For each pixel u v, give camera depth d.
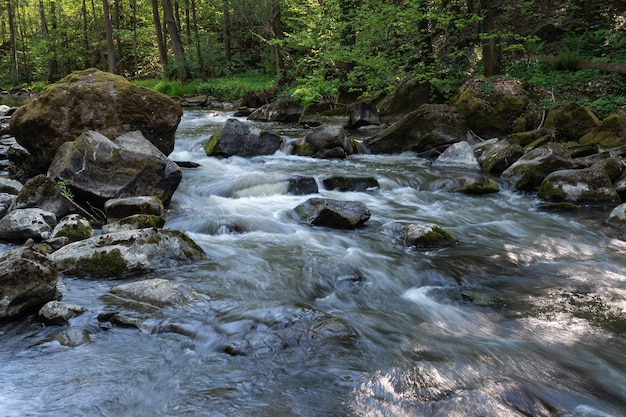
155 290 4.64
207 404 3.25
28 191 6.82
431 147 13.20
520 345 4.19
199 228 6.89
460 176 10.53
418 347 4.08
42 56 46.78
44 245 5.69
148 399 3.29
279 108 20.34
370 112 17.20
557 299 5.16
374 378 3.58
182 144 13.80
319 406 3.25
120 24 48.06
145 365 3.68
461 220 8.05
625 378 3.74
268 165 11.58
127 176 7.43
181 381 3.50
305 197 8.89
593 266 6.11
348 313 4.72
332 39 20.92
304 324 4.27
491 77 15.30
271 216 7.61
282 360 3.78
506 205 8.97
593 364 3.93
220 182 9.31
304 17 22.69
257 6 30.41
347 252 6.27
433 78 17.17
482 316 4.77
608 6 18.22
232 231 6.89
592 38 16.66
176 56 32.72
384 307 4.91
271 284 5.19
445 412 3.20
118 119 8.99
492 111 14.09
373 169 11.30
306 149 12.91
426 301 5.09
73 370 3.60
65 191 7.11
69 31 45.59
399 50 19.50
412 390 3.45
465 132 13.55
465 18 18.09
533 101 14.22
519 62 16.83
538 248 6.77
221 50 38.53
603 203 8.88
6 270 4.27
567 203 8.69
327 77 22.53
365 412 3.20
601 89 14.05
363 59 19.06
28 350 3.84
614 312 4.88
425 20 18.33
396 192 9.69
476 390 3.45
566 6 18.64
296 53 30.75
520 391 3.47
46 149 8.66
